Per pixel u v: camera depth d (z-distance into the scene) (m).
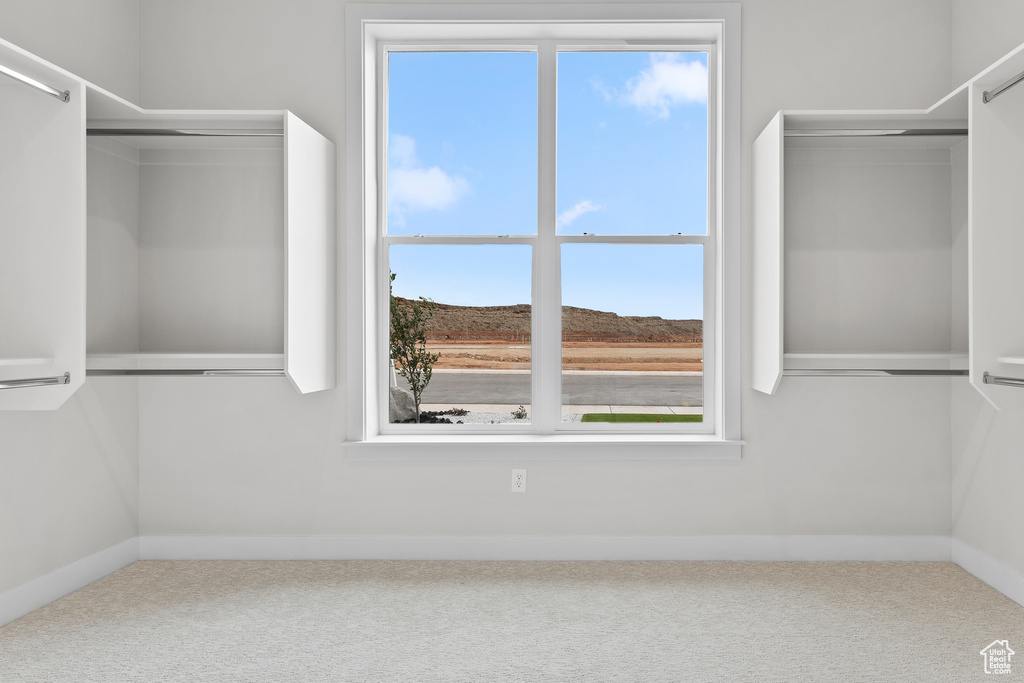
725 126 2.76
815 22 2.75
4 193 2.03
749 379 2.78
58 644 2.03
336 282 2.79
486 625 2.16
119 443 2.71
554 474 2.81
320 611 2.27
